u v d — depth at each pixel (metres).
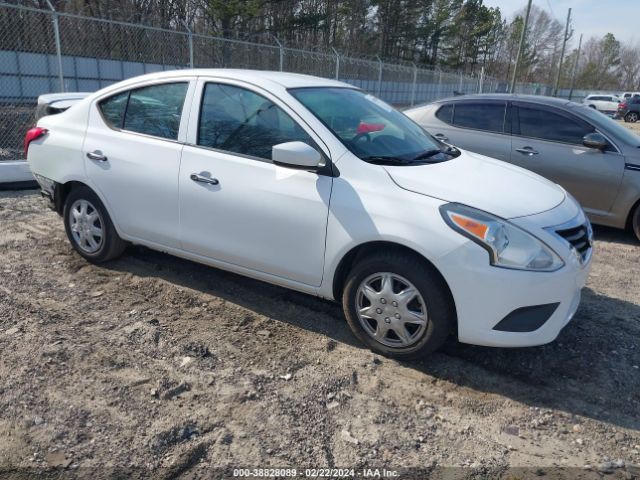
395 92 23.03
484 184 3.41
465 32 59.97
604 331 3.95
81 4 21.78
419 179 3.28
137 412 2.80
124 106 4.29
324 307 4.06
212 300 4.11
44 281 4.29
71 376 3.06
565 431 2.86
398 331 3.29
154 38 15.86
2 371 3.05
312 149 3.28
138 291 4.21
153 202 4.06
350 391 3.08
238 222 3.68
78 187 4.57
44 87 15.48
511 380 3.28
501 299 2.99
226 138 3.77
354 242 3.25
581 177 6.30
